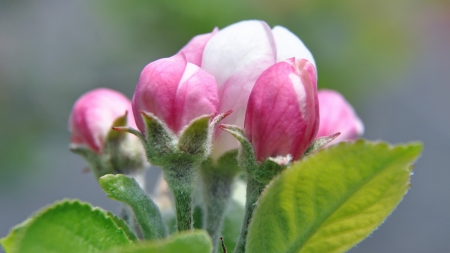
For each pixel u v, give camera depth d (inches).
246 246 8.2
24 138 19.2
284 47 8.8
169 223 10.0
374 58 17.4
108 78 20.3
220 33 8.9
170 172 8.6
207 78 8.6
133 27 17.1
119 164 10.1
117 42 18.7
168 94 8.5
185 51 8.9
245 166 8.4
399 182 8.0
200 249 7.5
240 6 16.1
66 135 20.4
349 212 8.1
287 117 8.3
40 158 19.5
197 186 9.2
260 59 8.8
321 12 16.9
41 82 20.3
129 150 10.1
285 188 8.1
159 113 8.5
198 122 8.5
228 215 10.2
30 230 7.8
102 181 8.5
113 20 17.3
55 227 7.8
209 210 9.3
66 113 20.3
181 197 8.7
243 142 8.4
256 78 8.8
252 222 8.2
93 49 20.3
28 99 19.9
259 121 8.3
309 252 8.3
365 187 8.0
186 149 8.5
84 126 10.2
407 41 18.1
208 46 8.8
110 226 8.0
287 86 8.3
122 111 10.3
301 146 8.3
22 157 19.0
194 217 9.7
